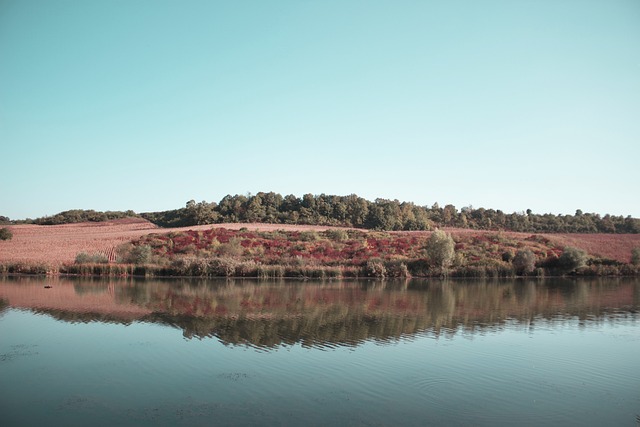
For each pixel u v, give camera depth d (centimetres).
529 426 1592
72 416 1598
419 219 13412
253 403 1731
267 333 2823
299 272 6456
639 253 7775
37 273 6031
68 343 2533
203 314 3400
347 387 1914
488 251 8012
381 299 4372
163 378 1991
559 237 9500
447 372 2136
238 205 13562
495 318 3488
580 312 3797
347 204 14112
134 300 3997
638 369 2233
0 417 1588
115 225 11506
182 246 7588
